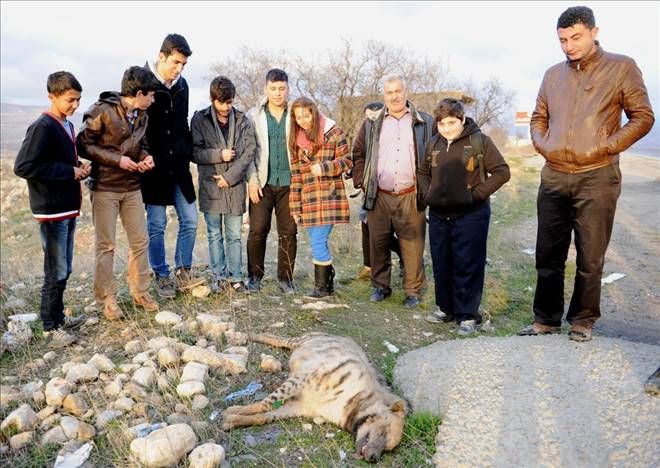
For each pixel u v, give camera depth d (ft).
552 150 13.76
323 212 17.83
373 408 11.60
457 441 11.21
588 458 10.37
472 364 13.76
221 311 17.17
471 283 16.85
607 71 13.01
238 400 12.48
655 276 22.39
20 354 14.15
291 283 19.51
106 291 15.62
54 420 11.31
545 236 14.74
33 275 21.71
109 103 14.38
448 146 16.15
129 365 13.25
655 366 12.53
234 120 17.29
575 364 13.05
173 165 16.90
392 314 18.37
